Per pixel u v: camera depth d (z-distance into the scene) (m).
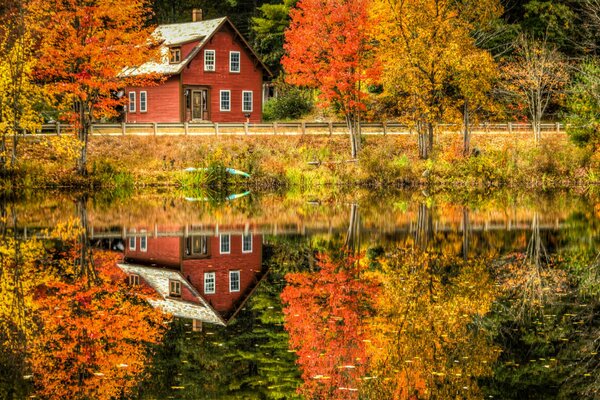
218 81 67.56
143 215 37.62
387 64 52.47
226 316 18.77
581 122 52.88
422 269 23.98
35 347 15.63
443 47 51.69
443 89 54.06
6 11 47.00
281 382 13.79
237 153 57.19
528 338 16.42
